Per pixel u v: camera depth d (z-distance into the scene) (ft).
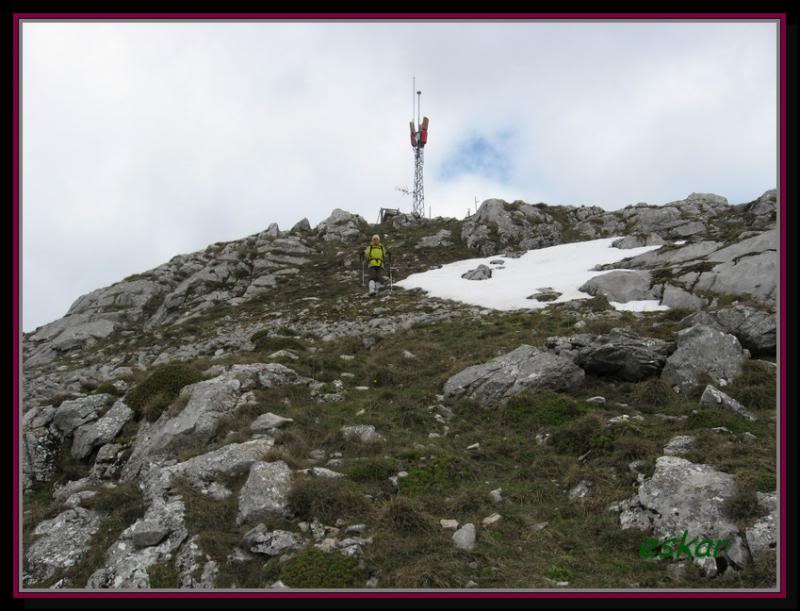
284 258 143.54
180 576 26.09
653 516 28.02
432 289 105.19
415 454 37.76
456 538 27.96
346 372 57.67
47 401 53.01
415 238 154.81
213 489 32.53
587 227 150.10
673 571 24.72
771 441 34.32
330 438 39.58
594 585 24.18
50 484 43.47
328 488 30.96
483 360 57.82
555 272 103.81
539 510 31.48
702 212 144.56
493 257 128.57
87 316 126.11
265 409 43.86
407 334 74.69
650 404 44.62
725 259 79.61
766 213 116.67
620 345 49.55
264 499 30.01
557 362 49.83
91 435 45.06
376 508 30.66
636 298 78.79
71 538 31.27
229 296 124.57
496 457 38.88
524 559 26.81
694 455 32.42
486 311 84.84
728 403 40.34
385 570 25.45
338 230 166.91
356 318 89.76
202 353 80.48
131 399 48.21
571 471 34.35
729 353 47.44
